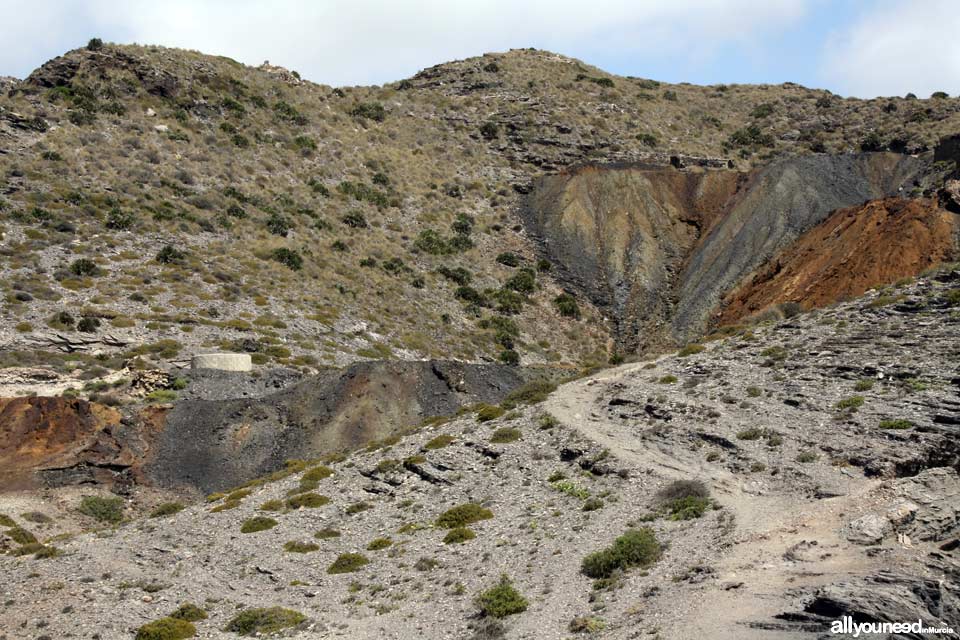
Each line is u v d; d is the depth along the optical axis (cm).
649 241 12331
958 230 8412
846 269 8712
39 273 8044
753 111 17450
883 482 3158
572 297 11456
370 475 4719
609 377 5578
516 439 4691
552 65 19275
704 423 4169
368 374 6875
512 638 2616
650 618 2473
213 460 5941
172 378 6669
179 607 3312
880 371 4147
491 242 12462
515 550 3412
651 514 3397
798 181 12281
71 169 10169
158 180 10656
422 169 14000
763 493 3378
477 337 9825
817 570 2534
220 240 9856
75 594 3459
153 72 12850
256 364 7331
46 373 6425
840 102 17038
